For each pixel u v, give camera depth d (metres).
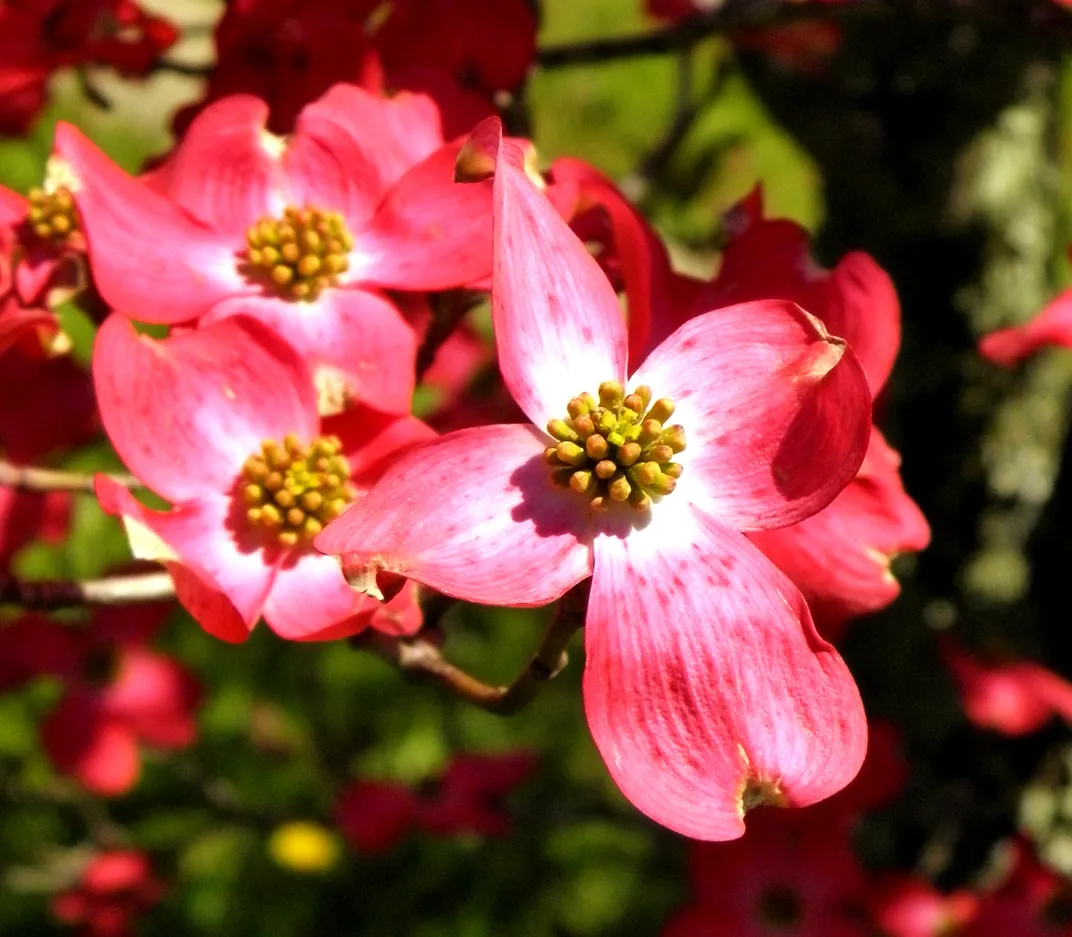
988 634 0.56
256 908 0.72
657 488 0.28
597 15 1.33
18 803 0.71
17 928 0.71
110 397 0.30
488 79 0.37
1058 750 0.57
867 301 0.31
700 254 0.61
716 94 0.55
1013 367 0.54
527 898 0.73
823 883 0.49
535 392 0.28
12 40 0.38
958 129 0.51
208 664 0.78
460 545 0.27
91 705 0.61
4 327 0.32
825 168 0.55
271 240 0.32
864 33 0.51
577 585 0.28
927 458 0.57
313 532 0.31
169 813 0.74
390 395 0.32
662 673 0.27
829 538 0.30
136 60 0.39
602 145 1.16
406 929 0.72
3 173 0.87
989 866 0.59
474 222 0.32
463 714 0.76
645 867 0.74
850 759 0.26
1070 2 0.38
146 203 0.32
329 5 0.35
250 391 0.31
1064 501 0.56
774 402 0.28
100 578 0.35
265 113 0.33
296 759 0.76
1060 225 0.56
